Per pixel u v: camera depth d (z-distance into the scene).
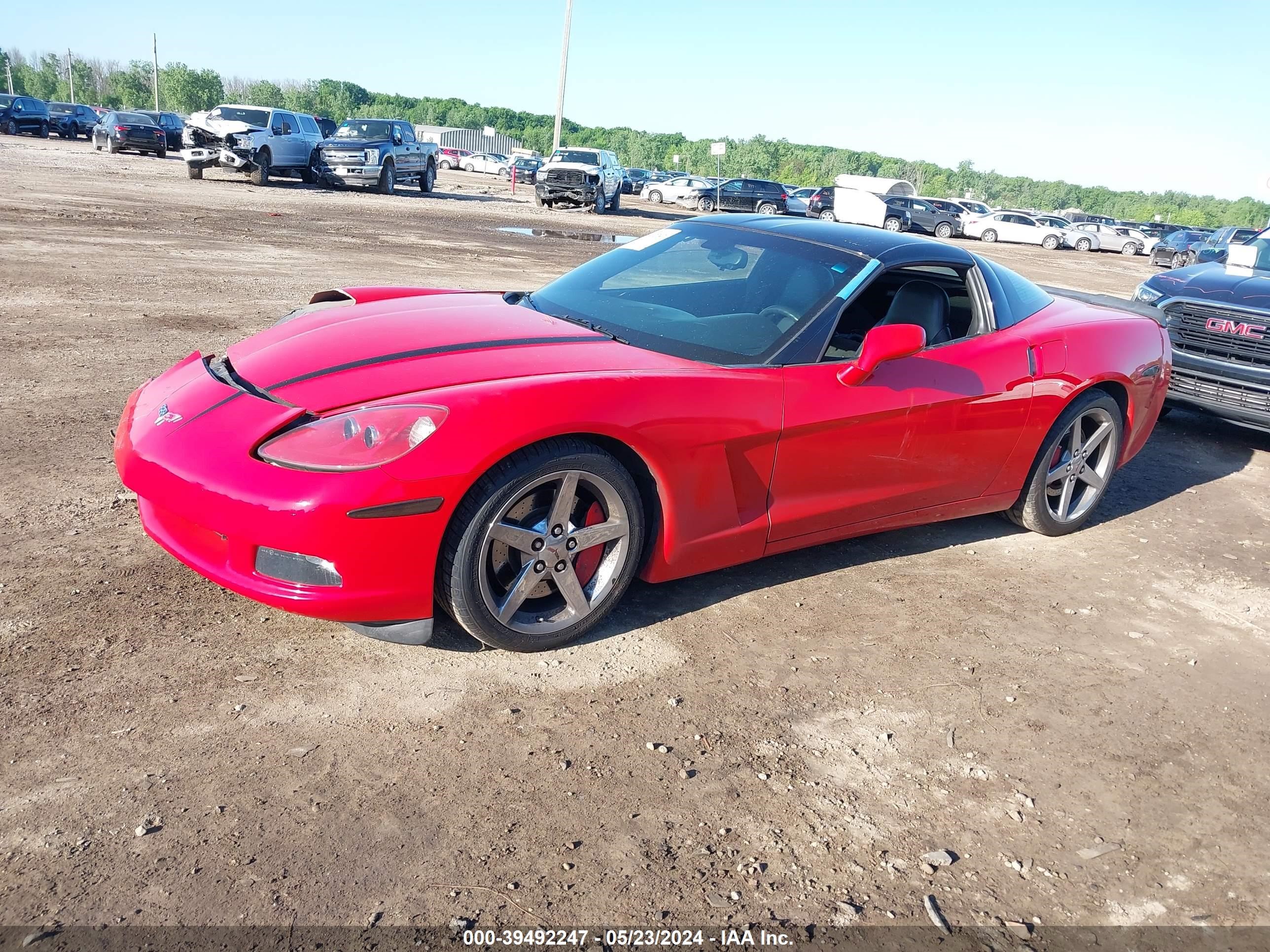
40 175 18.44
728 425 2.87
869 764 2.43
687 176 48.66
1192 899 2.07
